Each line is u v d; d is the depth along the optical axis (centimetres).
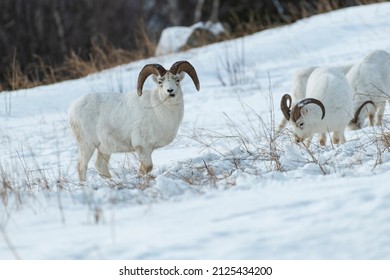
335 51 6172
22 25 9681
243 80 5809
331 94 3594
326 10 8356
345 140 3706
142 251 1930
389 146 3178
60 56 9650
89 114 3353
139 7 11131
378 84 4047
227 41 7175
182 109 3278
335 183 2416
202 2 10438
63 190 2930
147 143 3294
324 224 2016
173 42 7394
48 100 5688
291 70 5881
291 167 3034
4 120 5212
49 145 4472
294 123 3522
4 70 9194
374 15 6919
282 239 1944
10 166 3847
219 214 2172
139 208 2362
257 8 9362
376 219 2016
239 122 4569
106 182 3047
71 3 10431
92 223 2242
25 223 2331
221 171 3103
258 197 2320
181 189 2603
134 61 7081
